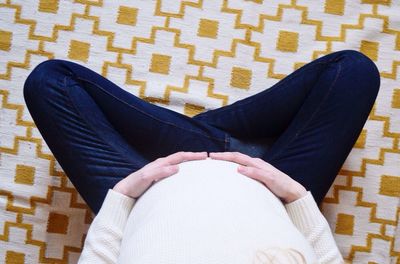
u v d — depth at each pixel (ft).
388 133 3.40
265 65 3.51
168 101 3.47
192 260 1.54
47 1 3.51
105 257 2.13
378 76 2.88
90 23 3.52
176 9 3.52
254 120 3.02
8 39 3.49
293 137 2.87
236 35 3.52
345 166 3.39
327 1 3.53
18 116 3.43
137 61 3.51
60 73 2.88
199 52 3.52
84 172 2.85
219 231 1.63
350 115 2.82
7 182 3.38
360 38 3.48
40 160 3.39
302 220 2.24
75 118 2.84
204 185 1.97
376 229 3.32
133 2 3.52
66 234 3.34
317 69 2.91
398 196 3.34
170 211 1.81
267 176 2.25
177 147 2.96
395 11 3.49
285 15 3.52
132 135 2.97
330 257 2.14
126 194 2.31
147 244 1.68
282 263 1.52
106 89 2.91
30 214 3.35
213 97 3.49
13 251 3.33
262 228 1.67
